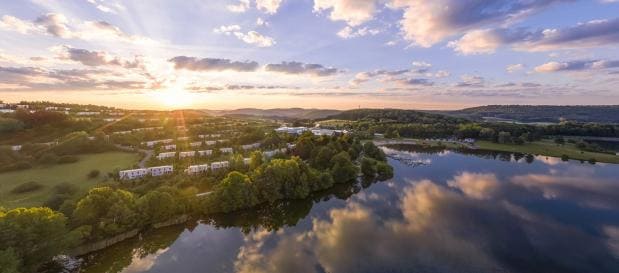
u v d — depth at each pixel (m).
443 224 93.75
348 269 70.00
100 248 74.81
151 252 76.38
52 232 63.50
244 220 97.19
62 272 66.75
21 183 103.31
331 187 129.50
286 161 120.25
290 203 111.75
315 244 81.69
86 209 74.69
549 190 128.12
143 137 199.75
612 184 137.50
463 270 69.88
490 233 87.88
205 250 78.12
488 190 128.00
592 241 83.75
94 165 130.38
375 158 179.25
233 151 170.75
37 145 148.25
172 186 102.81
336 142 181.62
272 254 76.56
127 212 80.25
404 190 128.25
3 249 56.22
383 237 85.44
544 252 77.81
